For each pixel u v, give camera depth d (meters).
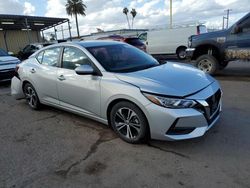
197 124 3.08
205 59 8.09
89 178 2.83
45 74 4.75
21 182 2.83
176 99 3.04
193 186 2.58
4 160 3.35
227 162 2.97
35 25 33.09
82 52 4.12
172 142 3.52
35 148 3.64
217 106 3.59
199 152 3.23
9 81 9.36
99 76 3.76
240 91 6.05
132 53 4.51
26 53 18.52
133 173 2.87
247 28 7.21
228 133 3.70
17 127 4.54
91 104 3.95
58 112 5.25
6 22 28.23
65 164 3.15
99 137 3.87
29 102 5.56
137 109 3.30
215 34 7.84
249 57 7.33
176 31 15.08
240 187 2.52
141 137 3.39
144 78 3.42
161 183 2.66
